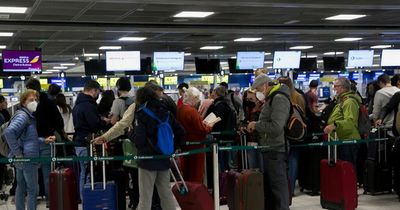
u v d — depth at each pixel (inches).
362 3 414.3
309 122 255.9
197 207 190.1
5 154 215.0
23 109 193.8
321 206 228.5
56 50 706.2
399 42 764.6
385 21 534.0
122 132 197.3
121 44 663.1
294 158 248.8
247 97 255.8
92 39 592.7
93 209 186.7
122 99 233.1
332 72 794.2
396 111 233.8
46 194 242.5
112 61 595.5
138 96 178.1
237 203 193.0
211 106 272.8
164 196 182.4
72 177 194.4
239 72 689.0
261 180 193.6
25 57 549.0
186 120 212.7
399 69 773.3
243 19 483.5
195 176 217.2
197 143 210.2
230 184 203.8
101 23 482.3
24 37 550.3
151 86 193.2
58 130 234.1
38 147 201.0
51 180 191.5
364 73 859.4
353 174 213.3
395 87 251.9
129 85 235.6
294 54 691.4
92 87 222.4
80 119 218.1
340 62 755.4
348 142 217.2
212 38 625.3
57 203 190.7
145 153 176.2
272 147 192.7
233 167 275.6
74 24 476.4
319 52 890.7
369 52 713.6
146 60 653.9
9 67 543.2
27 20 447.2
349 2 408.2
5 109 318.0
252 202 192.1
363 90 743.7
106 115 270.8
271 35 613.0
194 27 519.2
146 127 175.5
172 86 786.8
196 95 219.8
